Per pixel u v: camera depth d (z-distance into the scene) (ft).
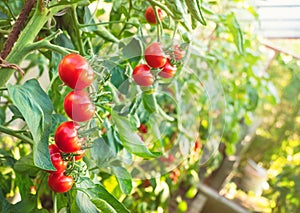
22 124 3.59
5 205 2.33
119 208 2.27
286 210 7.91
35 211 2.35
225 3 4.57
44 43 2.02
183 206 7.05
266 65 7.50
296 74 8.57
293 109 9.11
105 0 2.90
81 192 2.19
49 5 2.03
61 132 2.02
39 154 1.94
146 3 2.77
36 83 2.04
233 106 6.36
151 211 5.20
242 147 8.60
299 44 8.09
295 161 8.70
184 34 2.41
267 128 9.43
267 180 9.48
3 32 2.28
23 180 2.49
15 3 2.65
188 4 2.09
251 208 9.02
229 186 9.59
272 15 6.20
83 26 2.40
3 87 2.03
